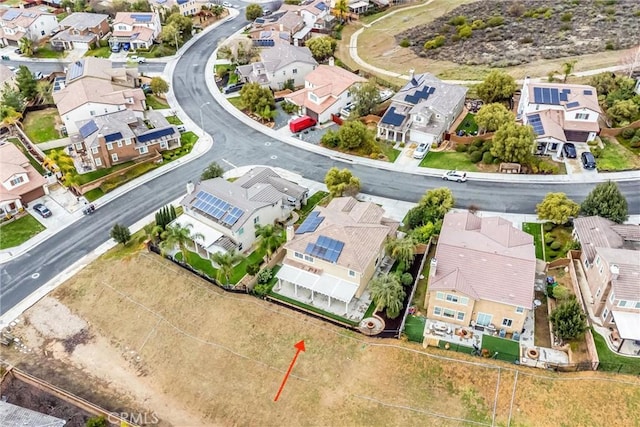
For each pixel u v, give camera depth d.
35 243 73.69
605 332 54.97
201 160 90.38
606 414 48.59
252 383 54.84
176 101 109.75
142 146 90.00
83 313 63.66
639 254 56.41
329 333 57.34
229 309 61.09
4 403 52.22
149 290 64.75
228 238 68.44
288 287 63.91
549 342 55.28
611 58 109.06
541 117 86.69
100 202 81.19
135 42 133.12
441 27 136.62
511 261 56.56
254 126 100.19
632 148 84.50
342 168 86.50
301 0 159.75
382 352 54.97
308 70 114.19
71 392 55.59
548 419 49.00
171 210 73.00
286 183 78.62
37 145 93.62
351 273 60.06
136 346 59.97
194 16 153.50
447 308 56.91
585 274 61.25
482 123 88.25
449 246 58.88
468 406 50.59
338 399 52.41
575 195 76.50
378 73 117.25
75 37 135.75
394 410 51.06
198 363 57.28
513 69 110.81
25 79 109.06
